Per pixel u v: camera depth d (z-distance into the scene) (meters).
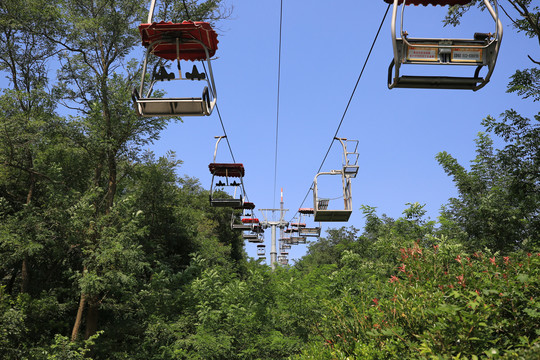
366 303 8.45
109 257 19.09
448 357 4.57
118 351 21.05
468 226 15.05
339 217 17.00
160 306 22.02
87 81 23.77
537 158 13.86
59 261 23.23
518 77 14.32
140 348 20.66
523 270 5.63
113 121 22.77
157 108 7.13
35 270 24.77
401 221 15.43
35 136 21.77
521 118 13.98
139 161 24.97
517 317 5.12
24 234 20.62
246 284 19.42
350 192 16.80
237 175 18.52
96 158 23.72
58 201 21.77
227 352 16.50
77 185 25.61
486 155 16.36
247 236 30.48
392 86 6.22
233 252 50.38
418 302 5.86
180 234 29.83
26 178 25.73
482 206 14.38
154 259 26.02
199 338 16.38
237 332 17.02
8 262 21.23
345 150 16.95
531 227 14.47
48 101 23.67
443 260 7.64
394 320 6.02
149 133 23.55
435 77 6.07
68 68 23.78
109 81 22.67
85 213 20.52
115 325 22.27
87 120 22.50
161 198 28.80
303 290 15.89
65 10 23.48
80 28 22.09
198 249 32.00
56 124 22.69
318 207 17.70
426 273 6.91
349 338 7.18
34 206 23.66
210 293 19.05
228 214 48.81
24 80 25.25
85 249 21.05
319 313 14.16
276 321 17.64
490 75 5.97
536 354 4.05
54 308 21.22
